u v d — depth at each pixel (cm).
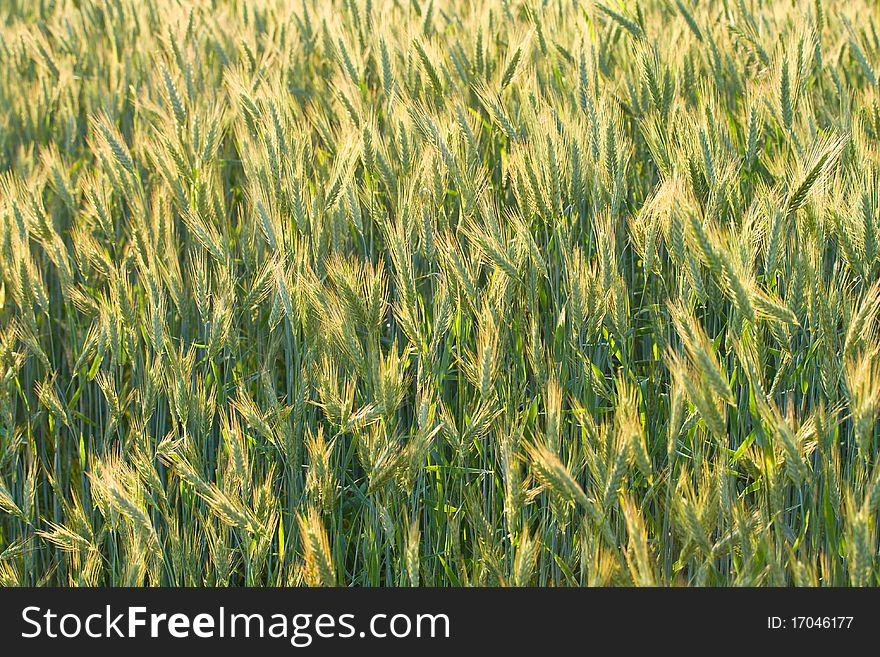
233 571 357
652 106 428
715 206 341
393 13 564
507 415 333
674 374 281
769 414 273
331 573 290
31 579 386
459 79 477
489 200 389
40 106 528
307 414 379
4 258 381
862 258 330
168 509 368
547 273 360
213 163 412
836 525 291
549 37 492
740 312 290
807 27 418
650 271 392
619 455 279
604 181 375
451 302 350
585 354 371
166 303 411
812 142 372
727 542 288
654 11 552
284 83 462
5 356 370
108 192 434
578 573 347
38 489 424
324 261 373
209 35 557
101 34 646
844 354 297
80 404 427
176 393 337
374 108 451
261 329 404
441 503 344
